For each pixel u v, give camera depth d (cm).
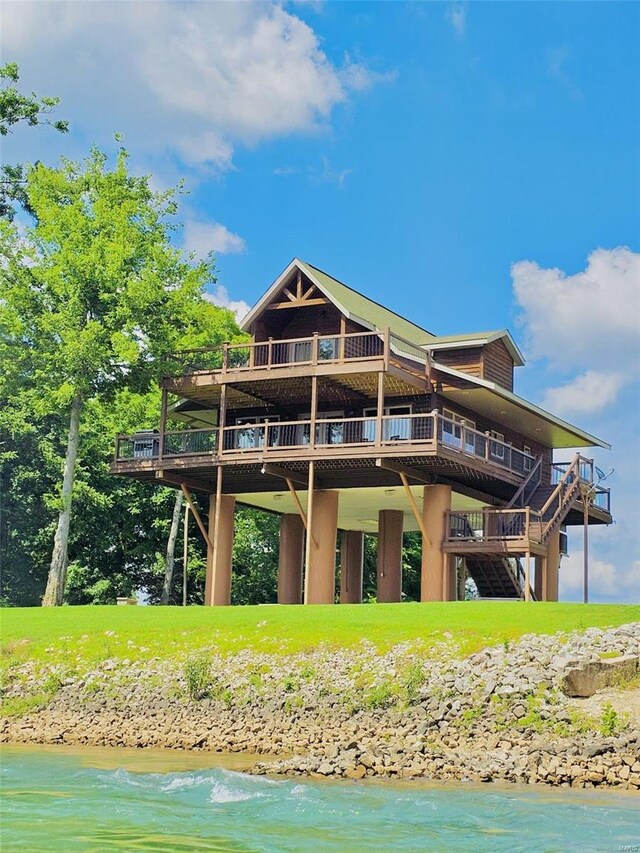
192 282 4741
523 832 1756
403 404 4381
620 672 2659
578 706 2556
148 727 2805
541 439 5138
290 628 3247
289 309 4525
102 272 4500
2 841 1612
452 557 4297
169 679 3048
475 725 2533
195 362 4856
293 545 5041
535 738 2442
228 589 4641
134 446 4500
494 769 2267
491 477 4247
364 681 2823
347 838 1705
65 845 1600
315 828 1769
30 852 1552
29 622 3678
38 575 5778
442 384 4306
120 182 4794
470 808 1930
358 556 5397
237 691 2914
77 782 2125
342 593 5341
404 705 2680
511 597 4466
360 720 2673
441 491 4188
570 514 4853
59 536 4503
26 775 2208
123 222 4594
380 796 2025
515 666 2742
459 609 3344
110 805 1905
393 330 4412
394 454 3869
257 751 2567
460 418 4481
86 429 5731
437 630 3066
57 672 3198
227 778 2164
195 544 6181
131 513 5919
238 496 4697
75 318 4506
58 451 5700
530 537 4022
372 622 3225
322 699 2789
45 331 4556
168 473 4441
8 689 3153
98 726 2852
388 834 1734
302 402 4609
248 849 1620
